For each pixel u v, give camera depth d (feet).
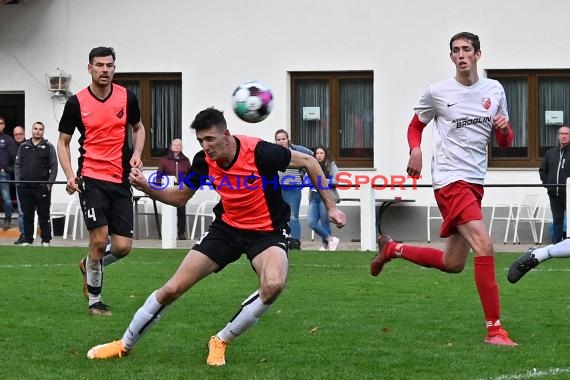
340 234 167.73
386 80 168.66
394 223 167.43
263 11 171.42
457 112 63.21
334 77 171.94
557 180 139.44
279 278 53.52
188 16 173.27
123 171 74.08
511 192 164.76
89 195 73.26
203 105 173.27
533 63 165.58
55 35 175.42
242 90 63.62
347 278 97.96
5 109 181.68
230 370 54.29
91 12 174.91
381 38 168.66
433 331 66.85
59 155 74.02
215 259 55.11
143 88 176.55
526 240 163.53
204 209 165.37
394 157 168.66
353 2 169.27
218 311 75.41
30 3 175.73
